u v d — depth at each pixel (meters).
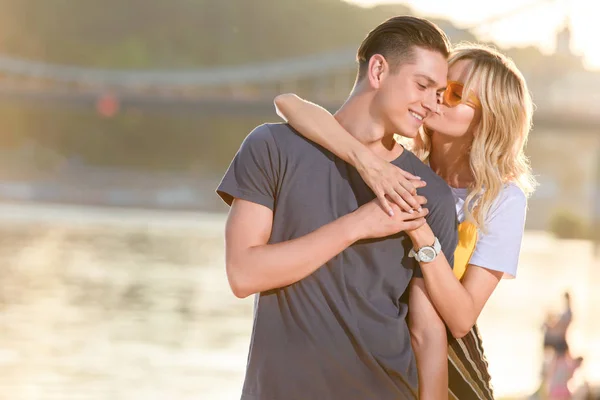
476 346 3.31
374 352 3.01
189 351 20.19
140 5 165.00
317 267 2.97
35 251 39.94
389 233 2.99
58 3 155.62
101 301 27.64
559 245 64.75
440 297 3.11
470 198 3.51
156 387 16.62
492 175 3.49
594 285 36.91
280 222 3.07
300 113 3.07
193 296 29.12
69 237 47.09
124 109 67.75
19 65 84.19
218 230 57.84
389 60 3.03
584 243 70.00
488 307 28.06
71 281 31.67
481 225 3.45
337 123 3.05
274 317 3.05
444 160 3.67
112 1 162.75
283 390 3.03
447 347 3.25
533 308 28.39
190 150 122.88
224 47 172.50
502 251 3.45
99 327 23.17
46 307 26.16
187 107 66.31
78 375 17.62
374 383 3.02
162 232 53.72
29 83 81.69
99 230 52.47
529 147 132.00
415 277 3.15
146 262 38.00
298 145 3.07
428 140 3.72
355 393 3.02
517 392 14.05
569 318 11.98
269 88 84.38
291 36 183.62
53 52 152.38
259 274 2.98
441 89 3.05
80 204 76.88
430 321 3.15
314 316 3.01
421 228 3.04
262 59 178.25
